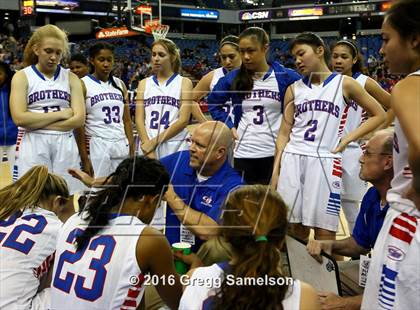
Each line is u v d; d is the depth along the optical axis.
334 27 13.47
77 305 1.22
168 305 1.32
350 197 2.18
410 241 1.04
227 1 14.77
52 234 1.50
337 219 1.86
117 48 10.76
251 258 1.00
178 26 15.32
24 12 12.25
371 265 1.13
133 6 9.42
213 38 15.77
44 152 2.17
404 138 1.05
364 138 2.00
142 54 10.59
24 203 1.52
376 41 11.10
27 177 1.56
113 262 1.20
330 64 2.08
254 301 0.97
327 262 1.41
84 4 12.73
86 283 1.21
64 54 2.33
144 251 1.21
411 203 1.06
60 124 2.18
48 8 12.38
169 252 1.26
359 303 1.31
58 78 2.25
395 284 1.07
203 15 14.57
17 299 1.44
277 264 1.02
